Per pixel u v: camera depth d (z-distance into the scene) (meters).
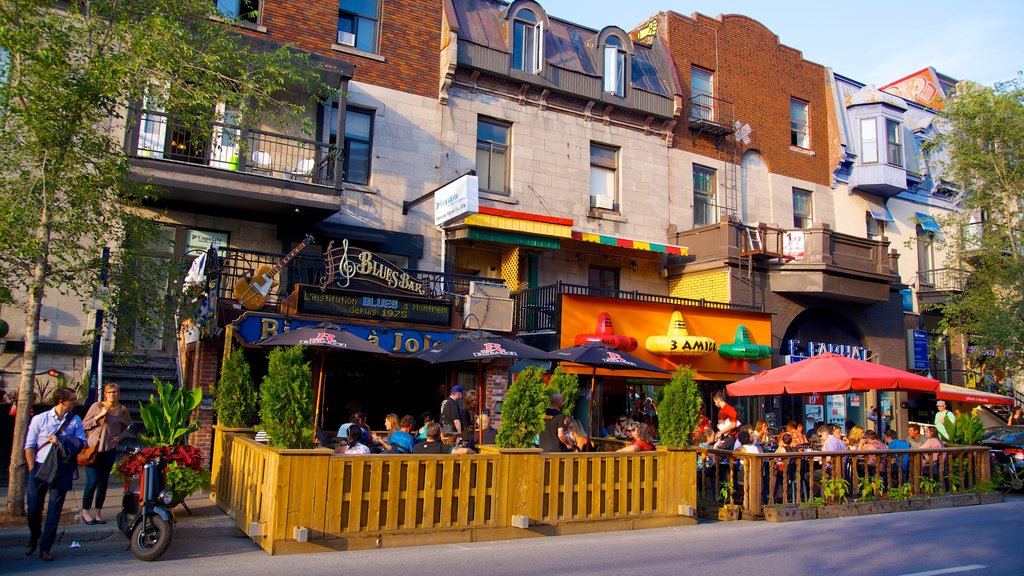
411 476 9.09
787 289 21.44
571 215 20.44
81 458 9.00
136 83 10.70
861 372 14.39
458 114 19.17
